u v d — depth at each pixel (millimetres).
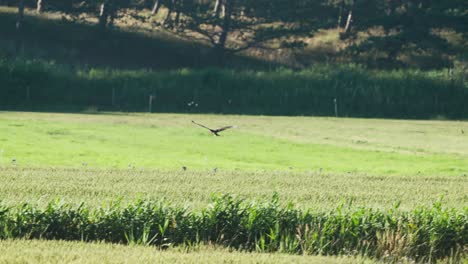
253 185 122125
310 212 80688
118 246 70375
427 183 131875
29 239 74062
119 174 131125
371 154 185250
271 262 64812
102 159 161125
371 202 107000
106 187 112875
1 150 164750
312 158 176250
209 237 76438
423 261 74875
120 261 62219
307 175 139125
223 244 75750
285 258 67250
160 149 184250
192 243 76500
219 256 66438
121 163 156500
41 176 123688
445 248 78750
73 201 97375
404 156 182500
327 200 107875
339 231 77812
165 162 160750
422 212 81000
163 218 77062
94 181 119688
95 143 189750
